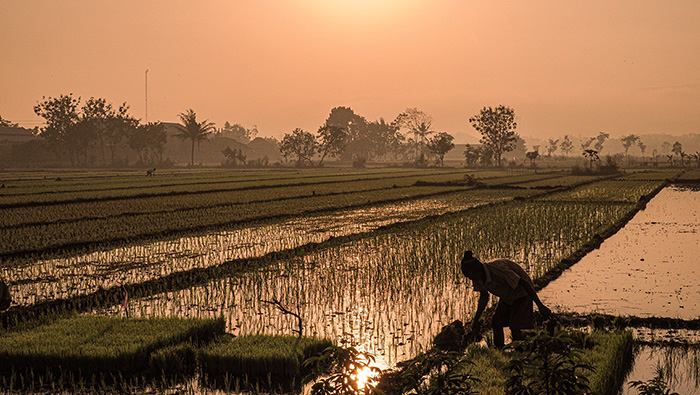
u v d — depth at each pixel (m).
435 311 10.19
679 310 10.15
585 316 9.66
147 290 11.91
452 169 100.44
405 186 46.09
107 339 7.68
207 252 16.50
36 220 22.89
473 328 7.59
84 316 8.91
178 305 10.70
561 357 4.62
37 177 62.34
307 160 129.88
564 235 19.03
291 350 7.27
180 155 143.00
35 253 16.33
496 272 7.20
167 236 19.67
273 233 20.44
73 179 56.25
